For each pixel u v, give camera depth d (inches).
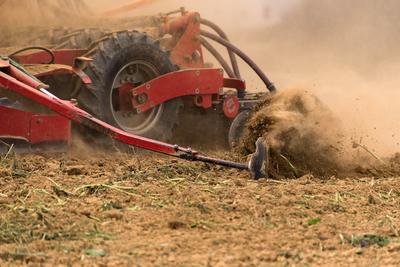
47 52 1558.8
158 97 1601.9
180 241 894.4
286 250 877.2
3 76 1253.7
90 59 1478.8
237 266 812.6
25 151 1349.7
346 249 892.6
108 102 1535.4
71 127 1461.6
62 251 852.6
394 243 912.3
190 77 1643.7
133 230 936.3
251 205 1045.8
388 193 1163.9
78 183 1151.6
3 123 1332.4
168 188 1132.5
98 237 905.5
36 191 1091.9
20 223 946.7
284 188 1161.4
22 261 824.3
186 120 1696.6
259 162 1233.4
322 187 1183.6
